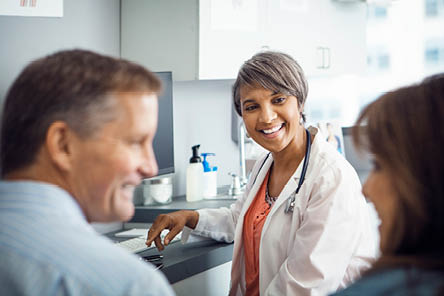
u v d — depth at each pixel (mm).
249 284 1773
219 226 1995
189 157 2797
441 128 708
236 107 1825
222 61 2406
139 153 819
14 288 686
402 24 3738
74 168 786
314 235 1544
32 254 691
